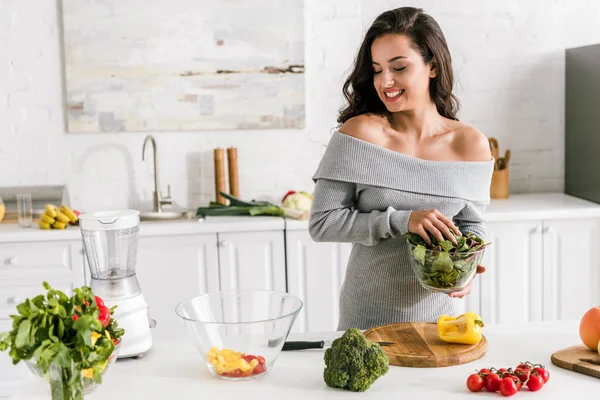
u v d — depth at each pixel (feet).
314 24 13.30
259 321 5.79
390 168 7.38
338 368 5.58
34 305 5.00
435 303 7.57
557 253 12.51
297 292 12.21
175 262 11.94
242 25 13.05
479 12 13.57
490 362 6.16
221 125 13.25
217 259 12.01
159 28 12.95
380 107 7.70
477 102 13.79
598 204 12.78
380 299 7.55
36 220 12.48
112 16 12.86
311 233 7.63
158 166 13.32
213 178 13.44
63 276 11.80
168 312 12.05
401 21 7.09
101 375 5.25
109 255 6.47
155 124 13.15
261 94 13.24
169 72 13.05
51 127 13.10
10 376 11.75
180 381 5.89
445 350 6.23
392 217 7.04
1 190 12.89
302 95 13.29
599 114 12.64
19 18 12.83
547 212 12.31
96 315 5.13
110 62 12.95
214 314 6.36
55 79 13.01
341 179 7.38
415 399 5.47
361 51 7.41
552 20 13.74
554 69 13.85
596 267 12.61
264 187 13.56
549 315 12.62
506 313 12.53
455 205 7.48
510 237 12.37
